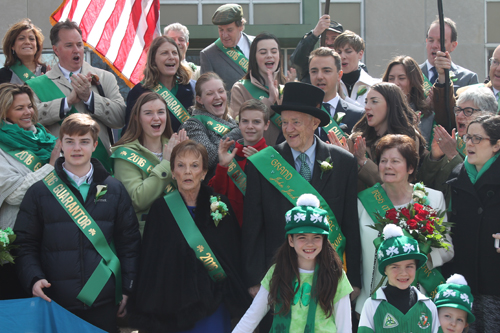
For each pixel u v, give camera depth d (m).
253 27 8.32
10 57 5.36
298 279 3.35
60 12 5.74
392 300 3.34
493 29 8.09
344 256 3.95
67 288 3.73
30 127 4.45
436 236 3.62
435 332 3.35
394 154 3.96
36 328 3.66
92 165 4.03
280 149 4.08
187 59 8.48
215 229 3.96
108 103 5.03
